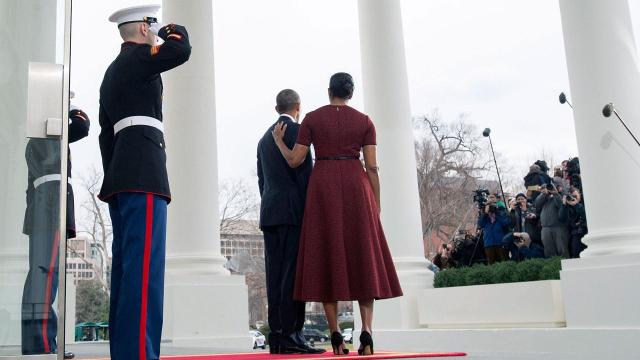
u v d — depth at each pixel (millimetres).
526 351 25219
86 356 21344
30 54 9828
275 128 17234
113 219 11930
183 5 28766
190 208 27281
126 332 10555
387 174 35969
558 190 33094
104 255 91250
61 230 9523
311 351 16984
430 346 30250
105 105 11633
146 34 12234
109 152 11891
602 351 23078
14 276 9391
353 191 15344
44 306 9367
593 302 24297
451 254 36875
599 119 25547
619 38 25922
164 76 28781
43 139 9672
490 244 32938
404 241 35344
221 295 26547
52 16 9938
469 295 31078
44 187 9570
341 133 15594
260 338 73188
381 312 34375
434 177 113625
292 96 17672
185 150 27672
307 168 17438
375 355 15094
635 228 24688
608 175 25188
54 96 9812
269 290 17312
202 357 16922
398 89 36875
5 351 9250
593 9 26141
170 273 26500
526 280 28828
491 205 33188
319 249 15156
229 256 119438
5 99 9688
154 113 11500
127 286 10664
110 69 11773
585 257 25031
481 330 27531
